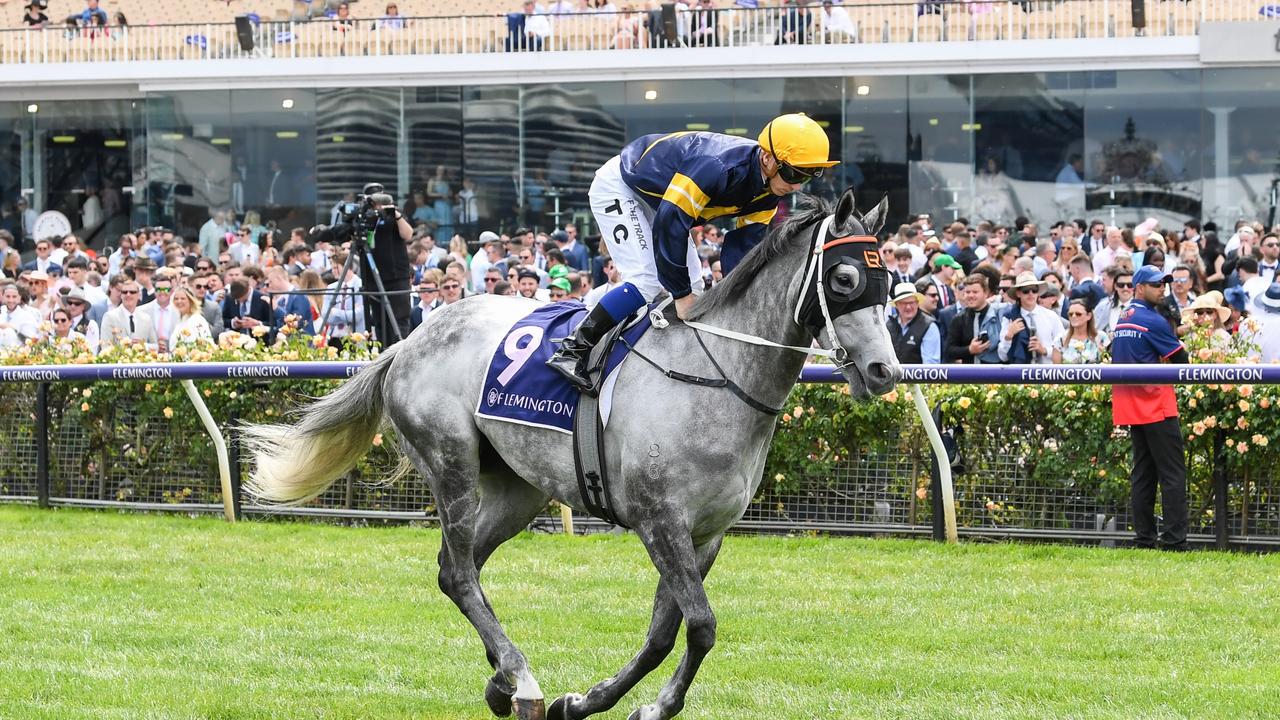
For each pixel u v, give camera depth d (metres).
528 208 34.47
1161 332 13.52
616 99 34.09
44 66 37.47
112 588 11.88
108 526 15.06
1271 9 31.78
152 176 36.72
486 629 8.39
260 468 9.57
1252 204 31.48
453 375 8.73
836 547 13.70
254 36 36.62
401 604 11.32
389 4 40.88
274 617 10.83
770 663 9.45
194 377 14.64
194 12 42.34
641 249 8.24
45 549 13.58
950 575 12.33
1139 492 13.41
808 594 11.61
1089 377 12.84
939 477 13.88
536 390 8.20
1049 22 32.69
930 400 14.05
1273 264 20.75
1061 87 32.06
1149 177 31.83
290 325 16.86
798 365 7.61
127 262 25.86
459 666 9.42
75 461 16.42
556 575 12.47
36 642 9.95
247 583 12.04
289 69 35.47
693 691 8.78
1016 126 32.31
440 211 34.91
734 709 8.40
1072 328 15.33
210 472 15.90
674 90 33.78
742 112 33.66
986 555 13.25
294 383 15.40
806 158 7.60
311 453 9.48
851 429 14.23
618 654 9.77
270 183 36.00
